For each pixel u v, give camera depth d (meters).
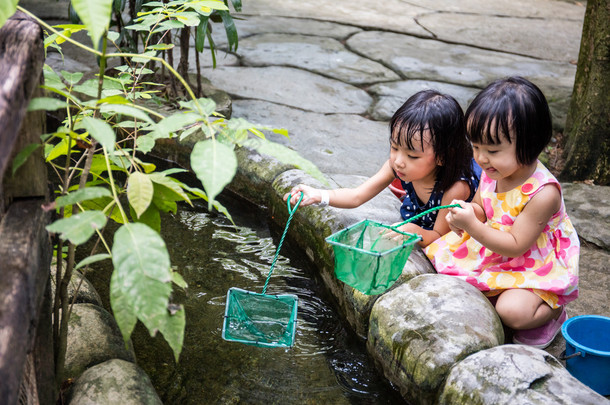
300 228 2.75
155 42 3.68
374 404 1.96
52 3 5.79
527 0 8.00
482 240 2.06
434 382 1.80
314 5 6.96
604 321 2.01
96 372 1.69
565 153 3.64
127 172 1.66
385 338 1.99
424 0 7.57
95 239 2.75
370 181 2.46
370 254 1.84
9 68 1.21
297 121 3.91
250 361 2.11
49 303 1.50
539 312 2.09
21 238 1.23
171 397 1.93
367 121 4.02
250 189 3.12
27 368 1.40
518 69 5.24
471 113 2.03
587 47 3.50
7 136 1.07
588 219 2.99
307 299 2.47
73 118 1.68
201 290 2.46
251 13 6.43
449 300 1.99
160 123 1.31
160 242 1.20
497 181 2.17
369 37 5.91
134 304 1.15
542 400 1.56
